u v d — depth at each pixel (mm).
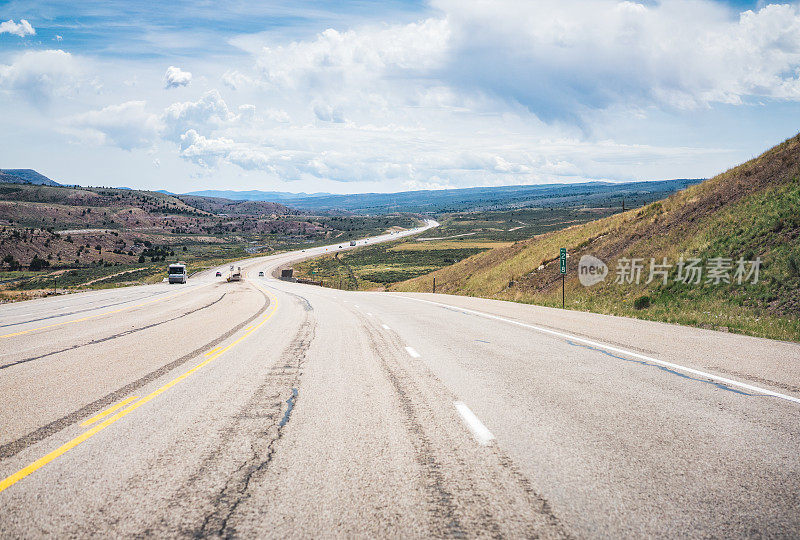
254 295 34188
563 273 22438
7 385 6793
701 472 3674
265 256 175250
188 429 4766
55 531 2891
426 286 54688
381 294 36312
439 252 154250
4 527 2930
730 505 3174
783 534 2844
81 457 4043
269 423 4926
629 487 3418
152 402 5828
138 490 3414
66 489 3439
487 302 24203
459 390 6250
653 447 4188
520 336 11523
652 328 12891
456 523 2930
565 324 13922
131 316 18062
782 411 5301
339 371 7574
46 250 162500
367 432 4605
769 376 7062
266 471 3709
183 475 3656
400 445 4246
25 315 18578
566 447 4180
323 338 11617
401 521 2955
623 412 5246
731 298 16578
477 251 151875
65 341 11367
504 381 6770
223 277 99625
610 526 2904
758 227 19547
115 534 2852
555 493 3324
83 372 7707
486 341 10773
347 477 3590
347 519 2986
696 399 5789
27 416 5277
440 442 4312
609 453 4043
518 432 4582
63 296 32562
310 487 3428
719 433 4555
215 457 4012
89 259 165250
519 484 3459
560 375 7156
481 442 4309
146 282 96750
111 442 4406
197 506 3172
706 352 9133
